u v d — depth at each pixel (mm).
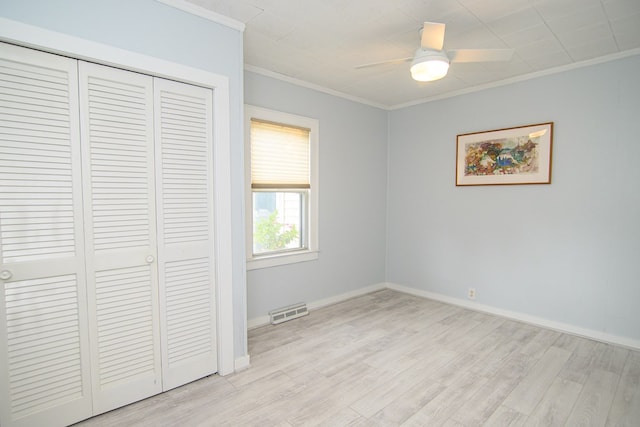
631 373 2311
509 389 2129
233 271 2320
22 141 1592
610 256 2783
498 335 2959
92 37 1689
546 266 3133
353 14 2127
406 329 3100
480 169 3539
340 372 2336
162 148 2014
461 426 1787
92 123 1771
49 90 1645
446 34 2369
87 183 1770
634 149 2645
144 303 1991
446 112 3820
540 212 3150
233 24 2211
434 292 4023
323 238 3742
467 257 3699
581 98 2875
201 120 2164
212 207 2244
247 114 3010
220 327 2271
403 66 2988
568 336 2936
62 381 1741
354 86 3566
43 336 1681
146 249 1983
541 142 3102
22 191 1604
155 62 1896
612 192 2756
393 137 4395
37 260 1649
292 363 2463
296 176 3461
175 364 2125
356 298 4070
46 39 1566
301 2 1989
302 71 3148
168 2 1928
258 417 1853
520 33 2355
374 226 4336
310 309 3639
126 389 1939
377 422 1814
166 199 2045
